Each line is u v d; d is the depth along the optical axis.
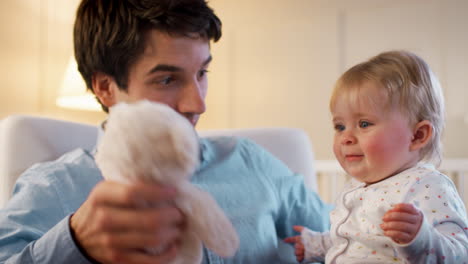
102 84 0.76
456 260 0.51
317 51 2.07
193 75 0.69
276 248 0.79
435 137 0.65
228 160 0.88
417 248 0.49
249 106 2.26
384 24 1.90
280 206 0.89
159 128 0.28
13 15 1.71
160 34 0.66
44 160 0.89
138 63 0.68
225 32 2.33
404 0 1.85
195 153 0.29
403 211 0.49
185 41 0.68
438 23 1.78
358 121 0.65
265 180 0.89
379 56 0.72
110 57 0.70
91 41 0.73
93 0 0.73
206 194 0.33
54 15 1.89
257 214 0.79
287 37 2.16
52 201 0.66
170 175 0.28
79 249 0.37
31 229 0.59
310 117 2.08
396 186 0.61
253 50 2.26
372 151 0.63
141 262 0.31
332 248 0.69
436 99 0.66
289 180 0.95
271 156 1.00
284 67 2.16
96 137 1.02
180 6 0.67
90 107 1.80
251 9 2.26
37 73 1.80
